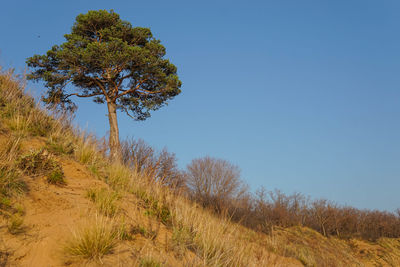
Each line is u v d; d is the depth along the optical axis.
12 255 3.47
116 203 5.70
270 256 7.61
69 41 16.08
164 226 5.89
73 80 15.97
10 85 9.13
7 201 4.27
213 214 8.92
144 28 17.53
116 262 3.99
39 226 4.13
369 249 17.70
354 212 22.12
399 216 22.75
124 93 17.27
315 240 17.00
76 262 3.75
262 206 17.09
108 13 17.02
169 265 4.49
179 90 17.39
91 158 7.58
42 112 8.75
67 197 5.16
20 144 6.34
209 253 5.49
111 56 14.80
